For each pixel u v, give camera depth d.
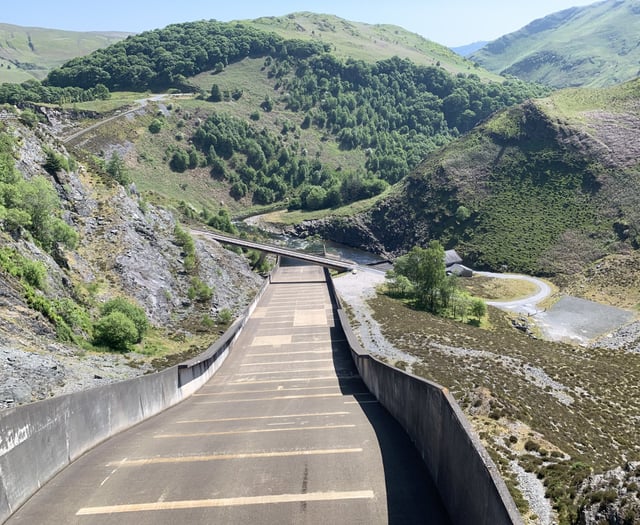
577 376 39.38
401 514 10.56
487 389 27.66
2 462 10.40
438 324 53.22
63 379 22.28
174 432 17.58
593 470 18.22
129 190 60.00
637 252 90.56
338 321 51.06
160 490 11.62
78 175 51.75
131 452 14.63
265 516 10.39
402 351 40.94
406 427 16.30
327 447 14.59
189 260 53.72
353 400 23.81
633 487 13.98
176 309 46.03
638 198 101.94
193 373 28.58
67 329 28.94
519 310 77.19
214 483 11.95
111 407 17.03
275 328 48.81
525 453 20.83
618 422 29.89
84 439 14.77
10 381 19.97
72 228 42.50
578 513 14.52
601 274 87.44
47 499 11.30
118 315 32.28
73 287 35.06
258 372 34.31
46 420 12.45
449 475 10.80
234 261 71.19
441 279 66.19
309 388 28.41
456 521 10.16
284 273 87.62
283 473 12.52
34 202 36.69
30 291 28.31
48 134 53.03
